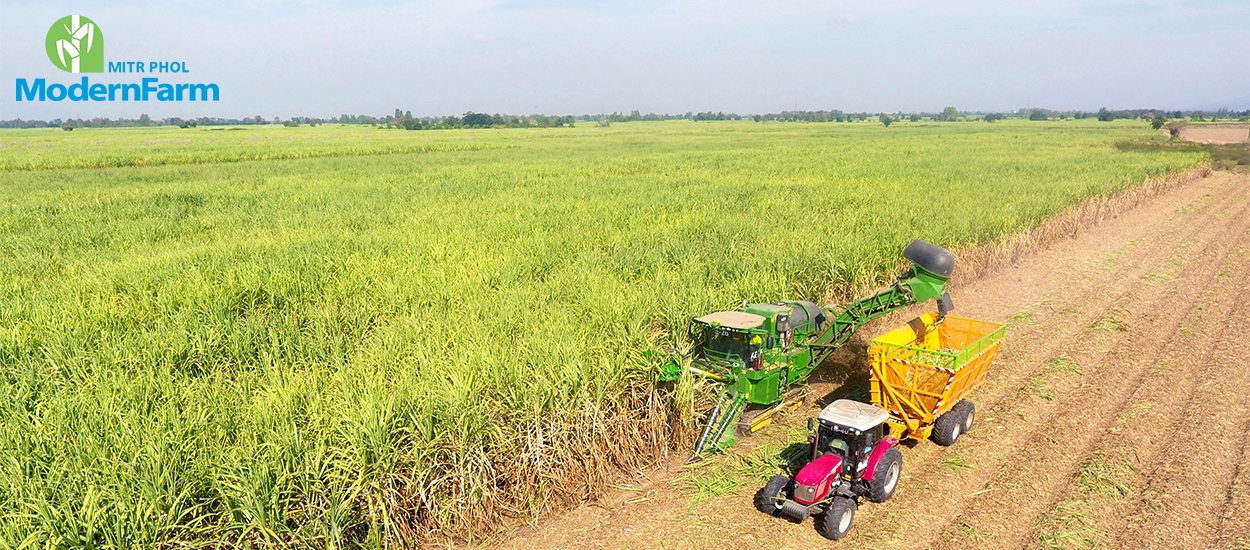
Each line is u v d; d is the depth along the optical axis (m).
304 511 6.08
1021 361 11.45
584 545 6.88
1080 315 13.88
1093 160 40.66
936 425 8.60
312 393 7.48
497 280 12.79
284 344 9.25
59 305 11.15
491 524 7.07
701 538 6.91
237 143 79.06
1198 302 14.70
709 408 8.77
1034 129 112.50
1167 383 10.41
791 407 9.44
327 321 10.48
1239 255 19.05
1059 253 19.45
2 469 6.04
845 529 6.90
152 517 5.63
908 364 8.33
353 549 6.34
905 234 16.20
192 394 7.76
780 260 13.30
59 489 5.86
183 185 33.81
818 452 7.43
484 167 41.94
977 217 18.84
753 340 8.38
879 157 47.09
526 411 7.43
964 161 41.84
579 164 43.84
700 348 9.37
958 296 15.41
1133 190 27.28
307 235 18.16
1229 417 9.25
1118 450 8.40
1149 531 6.92
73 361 8.53
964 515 7.25
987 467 8.20
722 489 7.71
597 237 16.83
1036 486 7.76
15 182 36.97
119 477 5.89
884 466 7.28
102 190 31.84
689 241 16.22
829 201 23.28
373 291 12.17
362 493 6.37
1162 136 79.06
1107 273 17.25
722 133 116.94
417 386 7.56
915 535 6.95
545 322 9.91
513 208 22.55
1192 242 20.69
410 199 25.80
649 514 7.34
